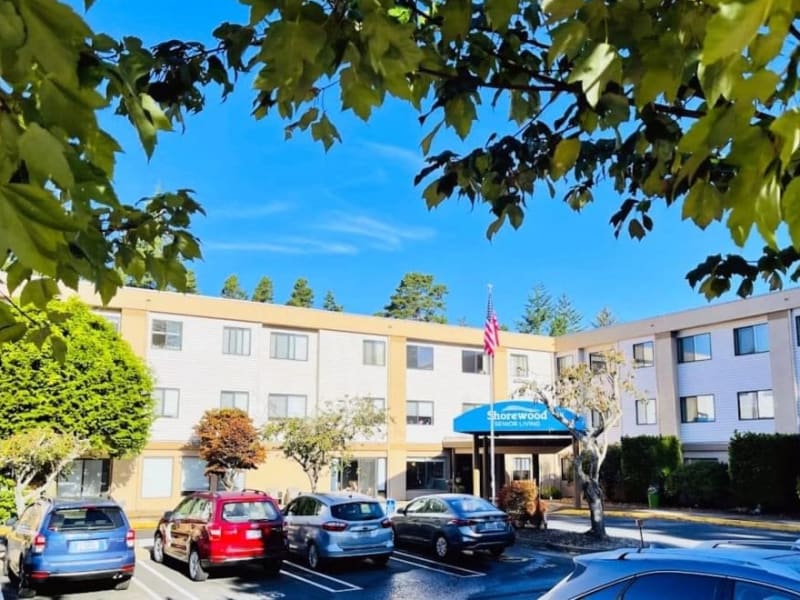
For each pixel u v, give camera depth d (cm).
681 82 204
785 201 129
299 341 3291
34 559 1150
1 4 128
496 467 3366
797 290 2748
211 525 1312
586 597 436
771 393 2827
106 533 1203
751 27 110
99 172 192
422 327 3622
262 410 3123
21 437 2064
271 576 1374
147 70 249
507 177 399
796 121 123
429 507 1638
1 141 143
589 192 458
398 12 310
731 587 387
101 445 2438
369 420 2858
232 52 319
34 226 130
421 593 1216
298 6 206
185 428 2950
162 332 2958
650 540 1819
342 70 237
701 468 2853
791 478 2545
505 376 3822
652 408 3328
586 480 1850
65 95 153
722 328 3066
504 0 221
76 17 133
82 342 2414
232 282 7519
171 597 1188
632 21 200
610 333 3622
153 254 392
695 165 144
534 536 1850
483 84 315
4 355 2238
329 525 1424
